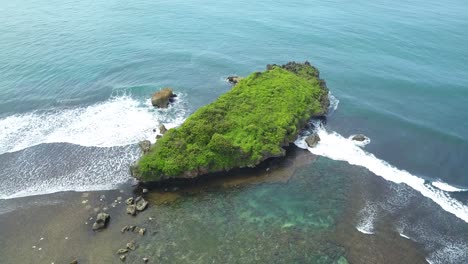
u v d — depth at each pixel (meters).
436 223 44.59
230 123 54.28
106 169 51.97
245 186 49.47
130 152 55.00
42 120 62.91
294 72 71.69
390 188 49.62
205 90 73.19
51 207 46.03
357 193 48.72
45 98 69.50
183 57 86.31
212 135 52.38
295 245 41.31
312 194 48.44
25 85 73.62
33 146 56.62
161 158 49.47
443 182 51.06
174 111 65.56
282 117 57.03
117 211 45.25
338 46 91.50
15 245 41.12
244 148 51.53
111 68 80.75
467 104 68.62
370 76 78.06
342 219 44.75
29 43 91.69
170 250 40.44
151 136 58.56
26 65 81.00
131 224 43.47
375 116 65.00
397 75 78.06
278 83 64.12
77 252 40.16
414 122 63.31
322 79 73.31
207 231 42.94
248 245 41.28
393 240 42.16
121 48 90.00
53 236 42.09
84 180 50.16
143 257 39.53
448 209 46.56
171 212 45.34
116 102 68.25
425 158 55.53
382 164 53.94
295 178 50.91
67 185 49.41
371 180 50.91
